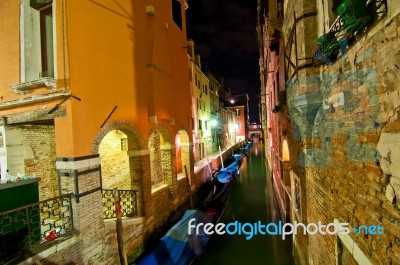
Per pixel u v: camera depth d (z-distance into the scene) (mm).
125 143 9555
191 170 13883
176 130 12031
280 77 10180
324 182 4809
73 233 6062
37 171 8102
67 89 6176
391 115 2420
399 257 2338
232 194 18047
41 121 7203
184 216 10227
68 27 6254
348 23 2842
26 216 5277
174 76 12141
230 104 58000
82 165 6336
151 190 9578
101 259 6789
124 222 7848
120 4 8289
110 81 7578
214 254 9883
